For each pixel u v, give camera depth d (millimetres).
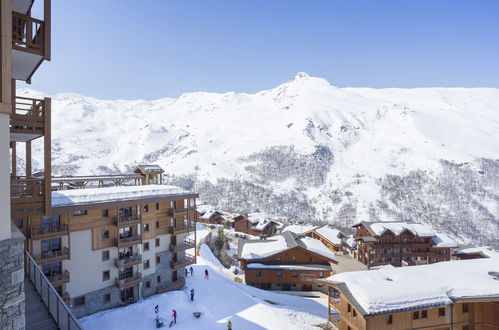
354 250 85438
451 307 28703
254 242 65188
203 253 70812
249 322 36812
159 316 35000
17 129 15516
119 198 37188
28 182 16328
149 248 40688
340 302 32688
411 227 78750
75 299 33344
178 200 44656
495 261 38531
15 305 10078
